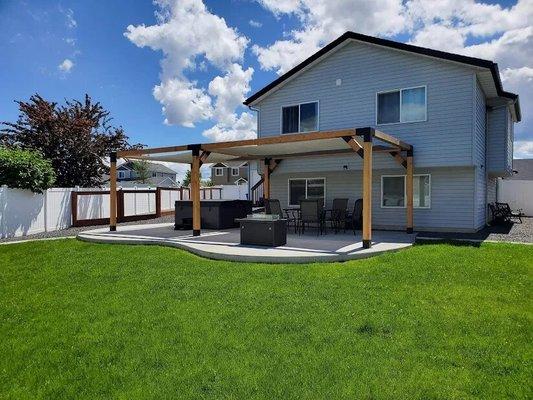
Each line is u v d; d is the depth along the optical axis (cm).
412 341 434
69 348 436
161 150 1248
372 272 720
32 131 2139
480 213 1376
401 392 337
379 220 1430
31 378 375
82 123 2164
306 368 379
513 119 1892
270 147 1156
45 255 978
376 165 1402
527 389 339
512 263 772
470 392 337
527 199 2192
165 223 1733
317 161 1520
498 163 1522
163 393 342
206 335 459
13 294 652
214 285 656
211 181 5372
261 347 425
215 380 361
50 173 1468
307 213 1236
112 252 990
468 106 1211
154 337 457
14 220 1348
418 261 795
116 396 340
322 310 530
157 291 634
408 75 1310
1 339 470
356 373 368
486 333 453
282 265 788
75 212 1620
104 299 605
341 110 1443
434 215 1327
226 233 1265
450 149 1242
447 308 531
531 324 477
